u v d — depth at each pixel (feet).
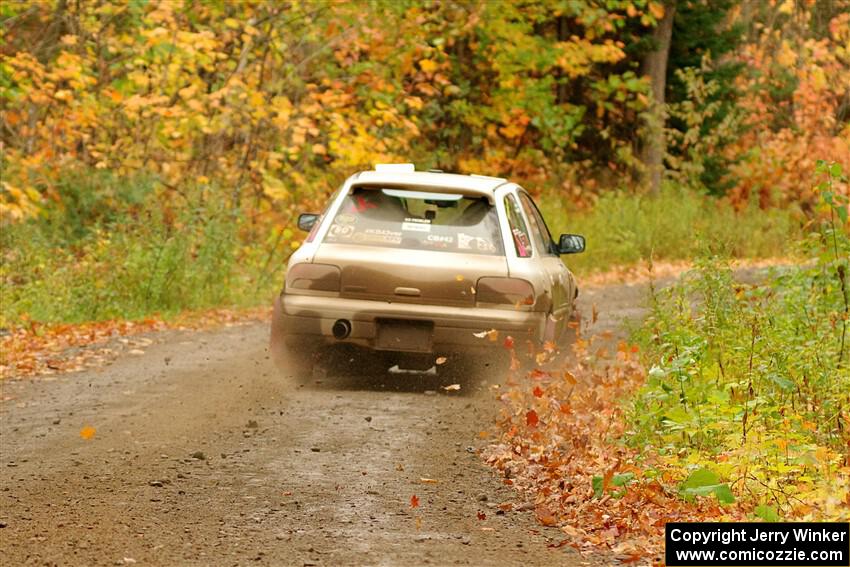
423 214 70.85
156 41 137.18
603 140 230.89
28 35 150.20
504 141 219.61
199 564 37.11
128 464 51.13
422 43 169.68
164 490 46.62
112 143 148.56
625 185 212.64
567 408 54.70
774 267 76.13
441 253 68.85
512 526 42.34
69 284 107.65
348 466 50.83
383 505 44.70
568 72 208.23
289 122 141.38
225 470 50.01
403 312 67.92
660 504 42.86
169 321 104.78
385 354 69.36
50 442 55.98
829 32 247.70
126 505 44.29
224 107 139.64
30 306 102.53
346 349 69.21
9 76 138.51
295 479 48.49
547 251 77.71
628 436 52.47
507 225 70.28
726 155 239.09
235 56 149.59
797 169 231.30
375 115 150.51
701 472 41.68
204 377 74.95
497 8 180.75
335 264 68.74
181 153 146.72
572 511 43.75
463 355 68.44
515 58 189.88
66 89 146.30
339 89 155.43
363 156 143.02
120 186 129.29
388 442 55.67
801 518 40.50
